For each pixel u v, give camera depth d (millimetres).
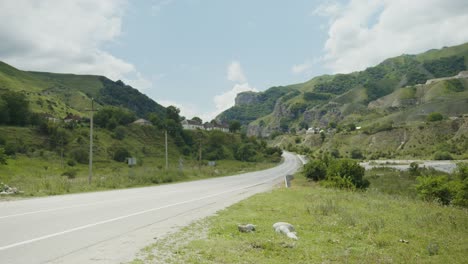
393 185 36531
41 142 94938
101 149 98000
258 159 113812
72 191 20984
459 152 113625
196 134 136250
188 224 10180
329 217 11930
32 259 6207
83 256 6504
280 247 7480
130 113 133375
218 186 28391
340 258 6836
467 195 21031
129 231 8953
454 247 8297
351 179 27172
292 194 20297
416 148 133000
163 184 30625
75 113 180500
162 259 6449
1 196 17141
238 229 9266
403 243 8539
